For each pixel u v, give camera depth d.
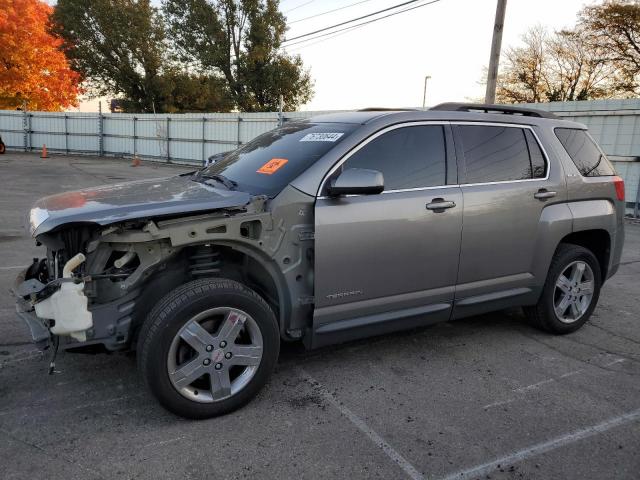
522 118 4.27
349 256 3.30
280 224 3.13
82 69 37.97
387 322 3.58
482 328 4.66
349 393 3.37
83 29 36.50
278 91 37.09
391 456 2.71
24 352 3.83
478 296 3.98
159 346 2.79
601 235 4.70
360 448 2.78
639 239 9.54
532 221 4.10
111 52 38.00
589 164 4.60
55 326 2.64
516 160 4.10
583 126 4.77
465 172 3.81
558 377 3.71
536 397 3.40
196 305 2.84
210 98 39.12
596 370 3.85
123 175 18.84
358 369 3.74
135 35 36.28
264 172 3.49
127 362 3.71
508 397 3.39
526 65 37.97
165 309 2.82
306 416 3.08
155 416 3.02
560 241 4.42
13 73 32.59
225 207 2.95
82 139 30.17
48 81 35.03
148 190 3.44
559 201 4.26
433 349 4.15
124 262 2.90
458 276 3.81
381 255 3.42
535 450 2.81
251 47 36.56
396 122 3.58
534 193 4.09
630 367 3.92
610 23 31.83
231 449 2.73
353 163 3.38
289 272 3.20
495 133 4.05
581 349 4.25
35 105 35.50
